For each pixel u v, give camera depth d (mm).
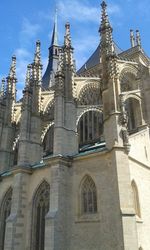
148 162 39844
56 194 36562
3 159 50562
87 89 51875
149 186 38312
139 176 36688
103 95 39156
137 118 48312
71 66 46531
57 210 35625
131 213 30938
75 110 44188
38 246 38812
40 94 50531
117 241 30828
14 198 41469
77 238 34844
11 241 38469
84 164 37938
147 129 42375
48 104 52188
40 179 41688
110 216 32875
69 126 42094
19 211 40500
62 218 35906
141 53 60688
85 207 36250
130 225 30422
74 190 37656
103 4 45344
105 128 37125
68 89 44656
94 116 50719
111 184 34062
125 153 34188
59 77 44406
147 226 35000
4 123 53719
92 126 50125
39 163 44062
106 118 37281
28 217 40812
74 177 38312
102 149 36375
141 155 38625
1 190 46531
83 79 51094
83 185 37500
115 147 34094
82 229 34844
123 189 32219
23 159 43875
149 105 49031
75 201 36969
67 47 47625
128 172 33281
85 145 48656
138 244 32156
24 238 39781
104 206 33906
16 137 53875
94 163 37000
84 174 37344
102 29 43375
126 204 31547
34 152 45781
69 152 40312
